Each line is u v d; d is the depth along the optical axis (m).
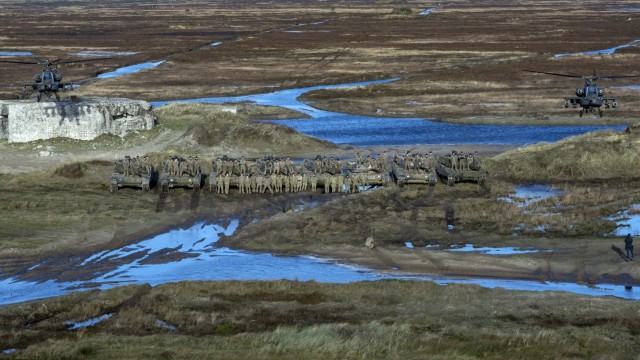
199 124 78.88
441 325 35.81
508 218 53.12
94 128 73.94
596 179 64.19
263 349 33.25
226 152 74.44
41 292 41.28
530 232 50.44
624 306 37.94
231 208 56.75
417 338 34.31
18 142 73.06
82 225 52.12
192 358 32.28
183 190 60.78
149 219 53.91
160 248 48.59
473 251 47.19
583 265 44.28
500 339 34.00
